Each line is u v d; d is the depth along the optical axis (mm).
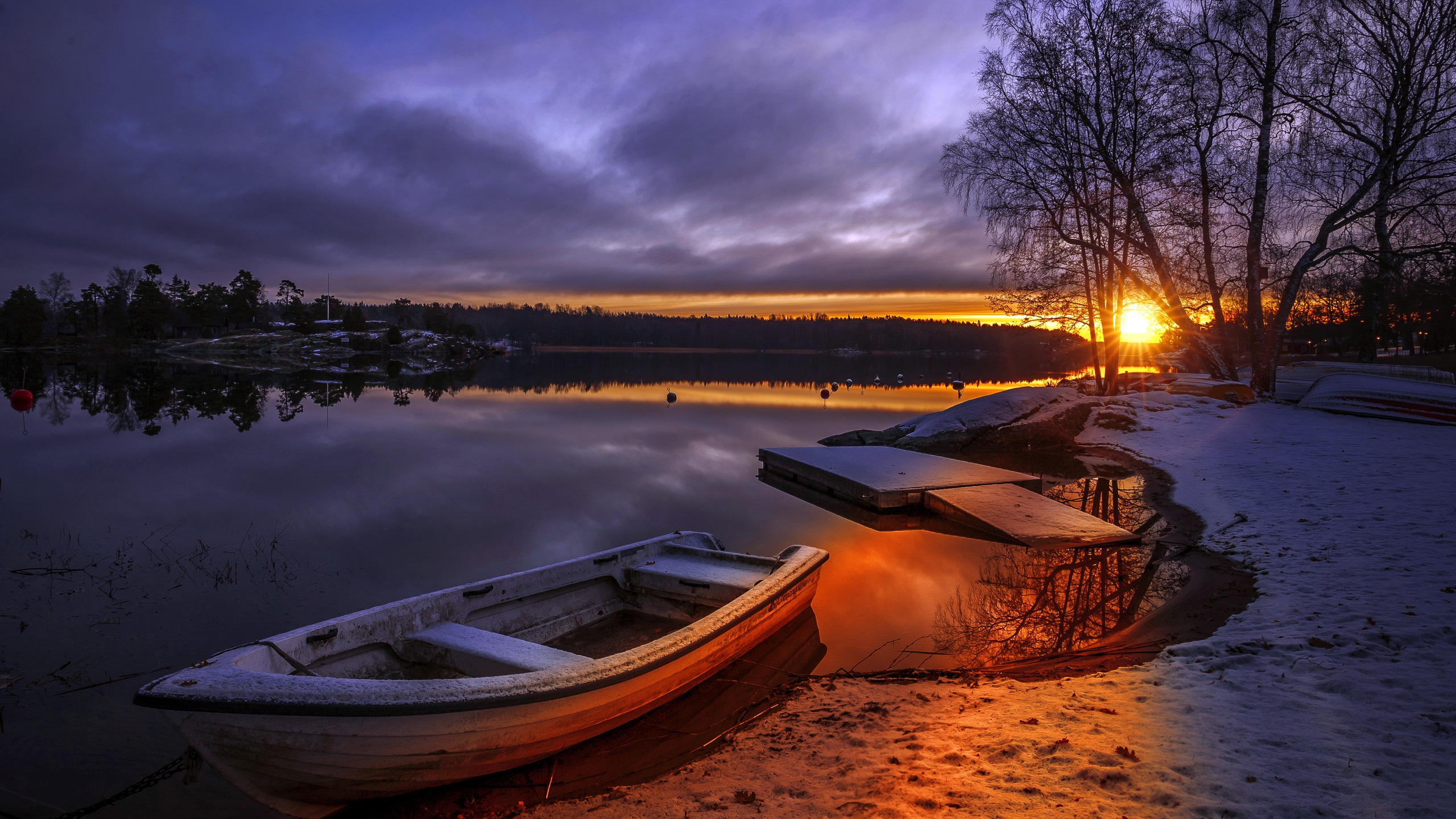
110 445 19531
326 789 4035
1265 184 20297
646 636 6605
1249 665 4824
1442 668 4383
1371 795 3109
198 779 4434
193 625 6969
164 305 104500
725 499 13820
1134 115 20109
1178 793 3256
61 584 8109
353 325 126625
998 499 11953
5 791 4180
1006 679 5281
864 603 7645
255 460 17484
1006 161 21109
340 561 9273
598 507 12938
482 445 20578
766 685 5684
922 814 3291
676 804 3779
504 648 5055
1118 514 11172
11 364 66000
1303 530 8617
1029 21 20406
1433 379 24109
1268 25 19188
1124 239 20891
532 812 3996
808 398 39281
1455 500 9172
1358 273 21359
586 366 91812
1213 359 22234
